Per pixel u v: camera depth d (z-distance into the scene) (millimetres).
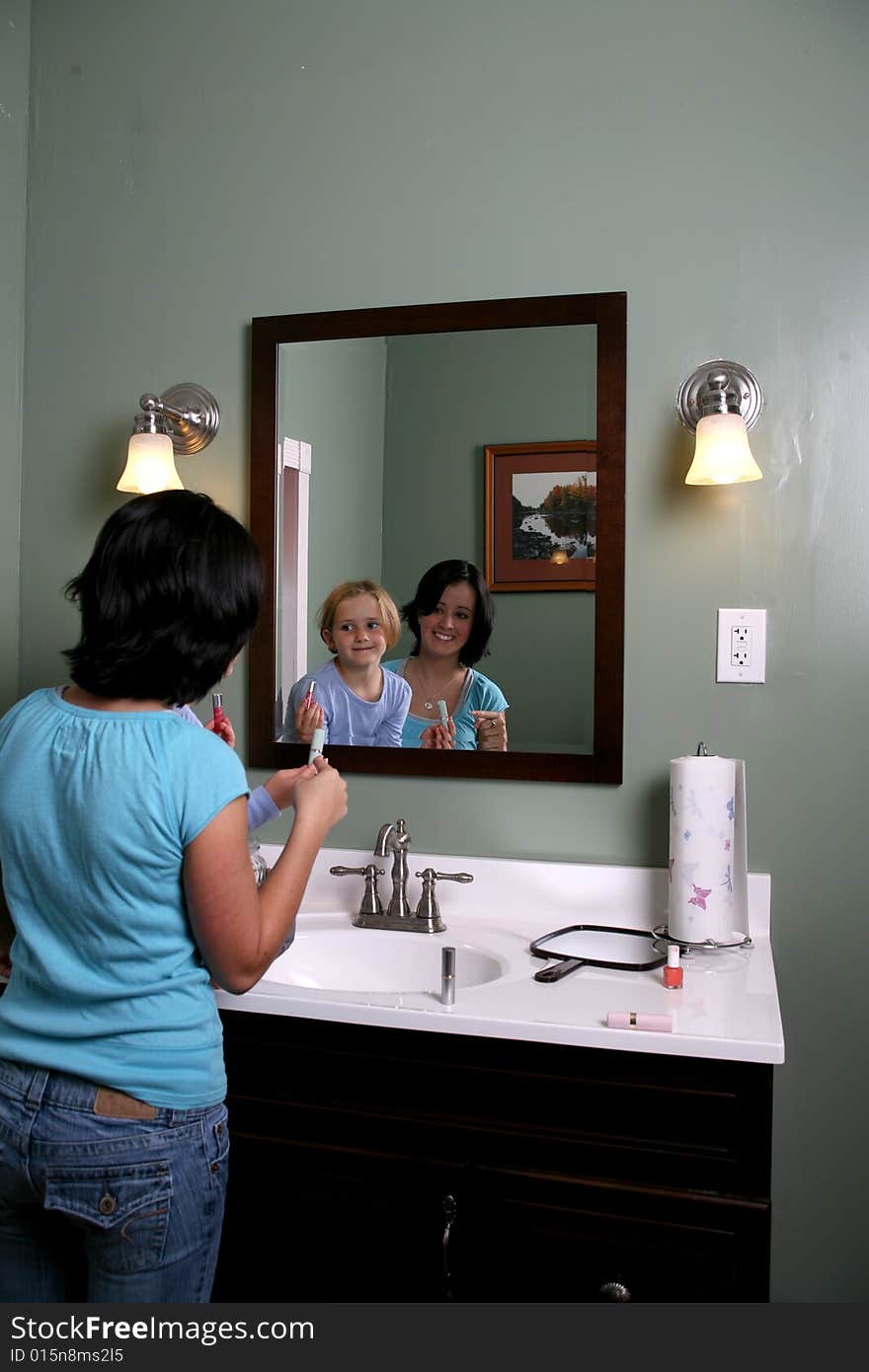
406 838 1729
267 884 1100
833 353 1658
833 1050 1674
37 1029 1021
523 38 1766
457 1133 1309
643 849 1734
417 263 1816
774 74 1671
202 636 1033
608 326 1716
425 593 1808
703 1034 1221
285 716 1879
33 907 1039
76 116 1989
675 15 1704
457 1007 1316
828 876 1671
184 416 1891
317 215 1865
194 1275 1054
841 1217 1676
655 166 1715
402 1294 1317
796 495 1675
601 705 1729
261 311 1896
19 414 2018
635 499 1725
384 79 1830
